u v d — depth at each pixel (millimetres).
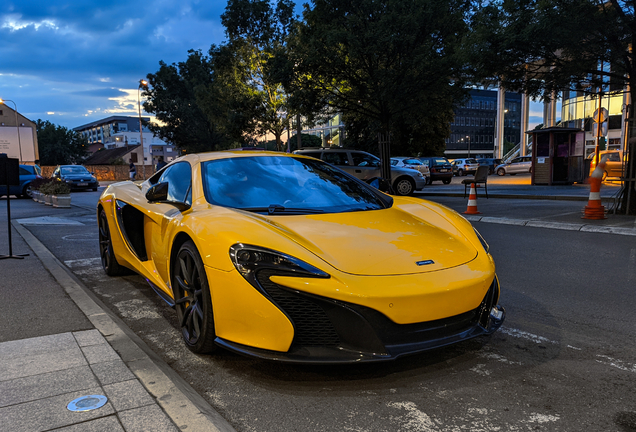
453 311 2361
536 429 1935
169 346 2957
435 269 2426
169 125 43844
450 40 12789
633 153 8594
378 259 2418
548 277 4527
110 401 2016
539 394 2238
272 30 21734
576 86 9883
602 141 32188
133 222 4109
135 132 125500
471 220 8914
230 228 2537
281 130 23984
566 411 2076
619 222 7566
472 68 11398
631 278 4414
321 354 2234
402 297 2230
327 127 57219
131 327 3354
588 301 3760
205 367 2611
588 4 8203
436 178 23766
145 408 1956
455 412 2080
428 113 14352
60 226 9141
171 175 3885
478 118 115562
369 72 13289
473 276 2467
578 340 2939
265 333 2287
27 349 2633
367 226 2834
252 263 2324
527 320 3332
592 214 8031
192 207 3113
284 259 2303
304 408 2137
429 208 3455
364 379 2416
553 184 18406
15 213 12133
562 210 9555
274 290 2289
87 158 107625
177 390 2127
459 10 12914
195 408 1964
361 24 12789
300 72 14055
